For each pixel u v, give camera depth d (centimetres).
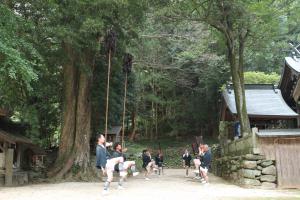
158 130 4384
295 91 1773
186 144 3925
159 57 3234
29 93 1945
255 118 2220
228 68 3453
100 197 1016
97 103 2077
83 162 1736
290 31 2331
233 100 2359
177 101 4122
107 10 1486
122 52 1825
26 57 1435
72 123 1794
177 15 1722
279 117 2166
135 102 3547
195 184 1481
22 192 1152
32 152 1894
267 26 1673
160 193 1123
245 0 1591
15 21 1294
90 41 1518
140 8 1597
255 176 1324
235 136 2058
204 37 2791
